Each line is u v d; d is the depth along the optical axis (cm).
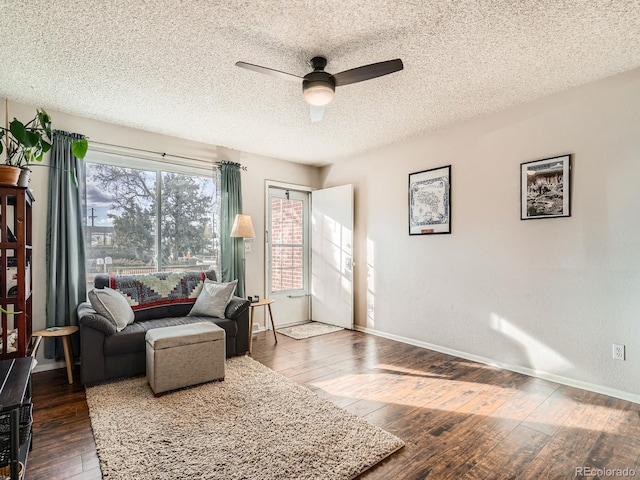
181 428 211
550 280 294
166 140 395
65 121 331
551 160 293
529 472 174
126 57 235
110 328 283
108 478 166
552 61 242
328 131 384
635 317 252
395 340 420
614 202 261
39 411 236
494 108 323
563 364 286
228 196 432
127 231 372
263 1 181
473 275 348
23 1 178
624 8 185
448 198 368
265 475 168
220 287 363
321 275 518
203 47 224
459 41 218
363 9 188
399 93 291
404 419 226
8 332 252
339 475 169
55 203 317
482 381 290
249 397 255
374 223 453
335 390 272
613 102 261
